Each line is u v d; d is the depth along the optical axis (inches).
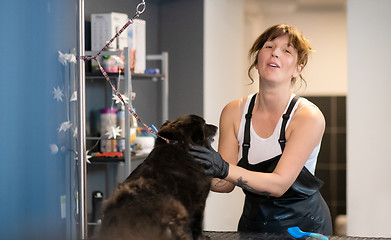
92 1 135.8
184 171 54.2
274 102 81.3
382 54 167.9
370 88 169.0
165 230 48.9
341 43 241.3
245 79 224.1
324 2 222.1
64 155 74.8
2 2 58.0
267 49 81.0
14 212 60.4
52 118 70.4
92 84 134.7
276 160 80.4
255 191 75.1
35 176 65.3
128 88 119.3
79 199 61.1
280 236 70.8
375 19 168.1
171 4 180.9
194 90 179.2
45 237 67.5
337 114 246.1
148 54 173.9
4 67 58.2
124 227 48.3
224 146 86.3
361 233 170.4
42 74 67.3
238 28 211.3
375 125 169.0
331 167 249.4
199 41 178.1
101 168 141.6
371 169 169.5
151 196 50.4
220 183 85.6
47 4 68.7
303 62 82.5
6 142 58.7
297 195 80.6
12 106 59.8
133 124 131.0
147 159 55.9
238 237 70.0
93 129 135.1
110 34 127.3
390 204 167.9
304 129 78.0
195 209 55.1
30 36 64.1
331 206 250.1
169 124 60.9
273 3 220.1
